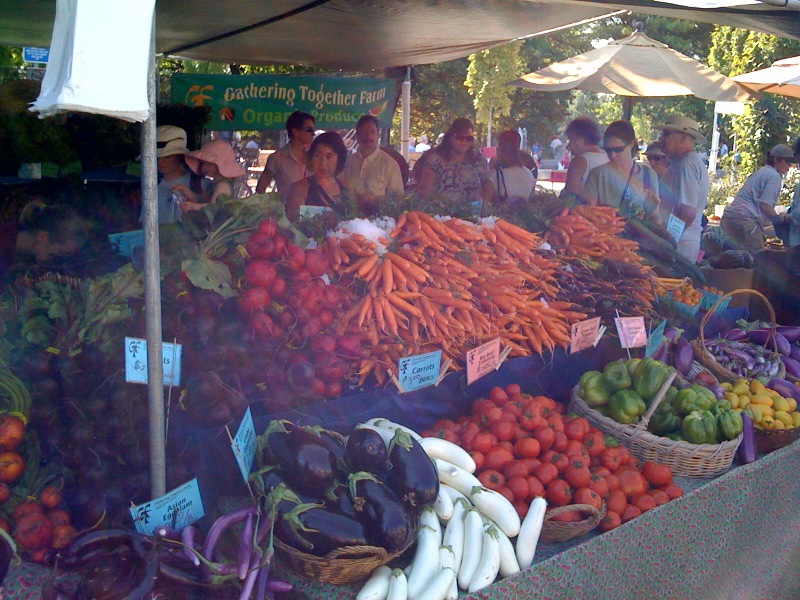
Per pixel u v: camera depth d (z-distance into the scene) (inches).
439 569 86.6
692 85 259.3
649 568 110.0
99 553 76.4
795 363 161.9
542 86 278.7
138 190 200.1
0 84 233.8
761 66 430.6
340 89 323.3
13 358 89.5
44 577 77.0
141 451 86.3
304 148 250.7
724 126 692.7
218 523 82.3
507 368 133.6
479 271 135.7
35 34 277.3
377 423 106.2
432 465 94.4
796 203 276.4
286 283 108.3
